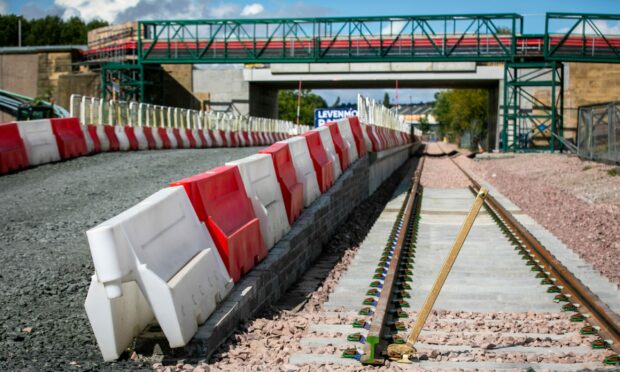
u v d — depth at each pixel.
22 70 79.31
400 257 10.24
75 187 14.48
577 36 51.50
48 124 19.34
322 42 58.50
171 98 71.81
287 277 8.95
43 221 11.09
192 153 23.69
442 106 134.12
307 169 12.12
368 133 21.72
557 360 5.60
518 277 9.43
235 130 43.41
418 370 5.26
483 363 5.49
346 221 14.77
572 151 47.56
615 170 23.38
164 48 59.62
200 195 6.82
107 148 23.61
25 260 8.66
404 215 14.48
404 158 42.84
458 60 50.31
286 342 6.18
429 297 5.66
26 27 169.38
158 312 5.29
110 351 5.43
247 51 57.59
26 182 15.28
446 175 30.77
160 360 5.57
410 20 50.62
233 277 7.02
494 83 67.62
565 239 12.85
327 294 8.62
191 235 6.34
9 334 5.94
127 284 5.64
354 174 16.55
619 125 25.64
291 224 10.12
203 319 5.91
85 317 6.64
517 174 29.28
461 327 6.75
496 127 67.25
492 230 13.95
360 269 10.02
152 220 5.64
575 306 7.55
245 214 7.97
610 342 6.07
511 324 6.81
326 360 5.62
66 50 77.31
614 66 64.94
